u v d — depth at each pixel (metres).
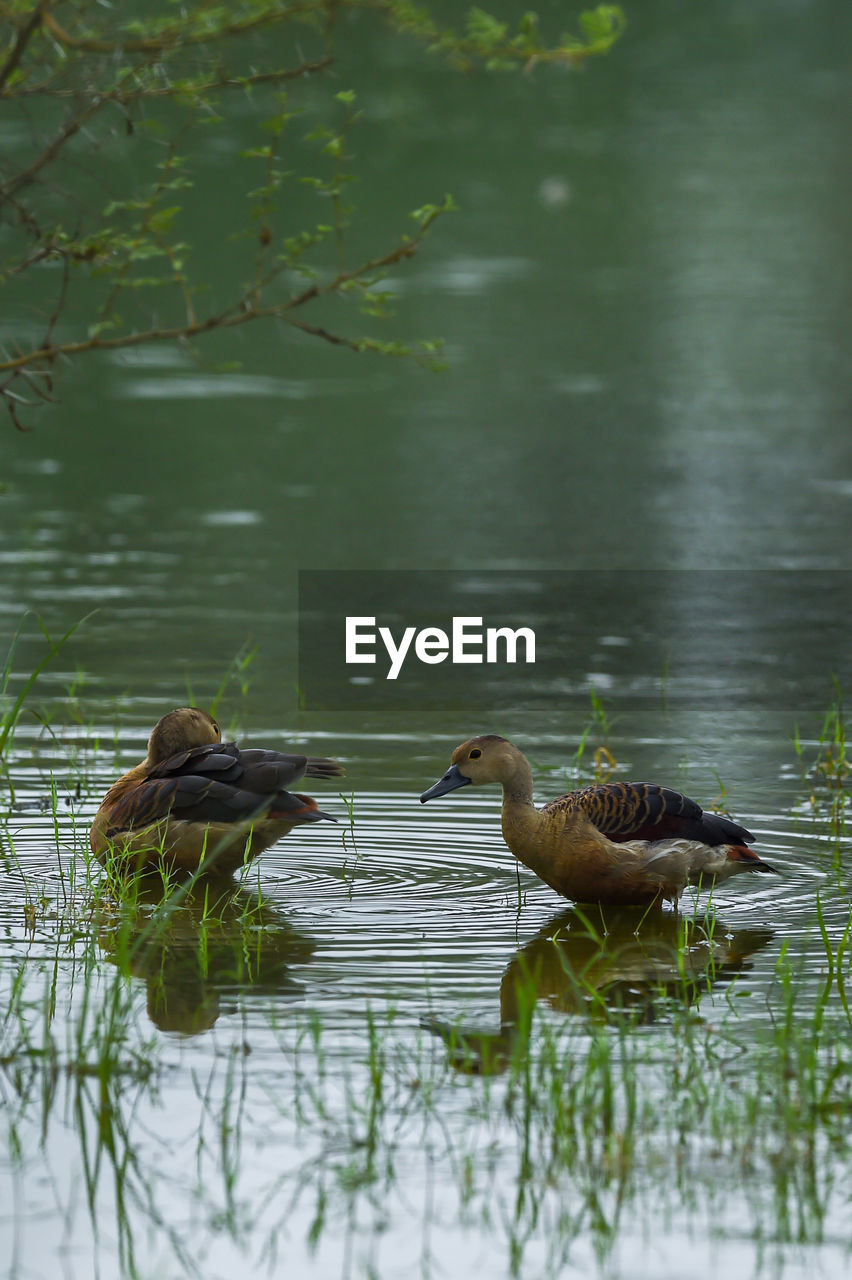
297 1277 6.80
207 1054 8.76
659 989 9.74
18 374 9.90
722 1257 6.91
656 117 54.81
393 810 13.59
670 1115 8.00
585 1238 7.05
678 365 31.55
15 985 9.45
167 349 33.03
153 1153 7.73
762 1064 8.52
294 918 11.05
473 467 25.84
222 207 40.22
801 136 52.22
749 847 12.49
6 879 11.73
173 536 22.28
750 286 37.12
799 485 24.91
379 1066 8.55
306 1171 7.59
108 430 27.78
